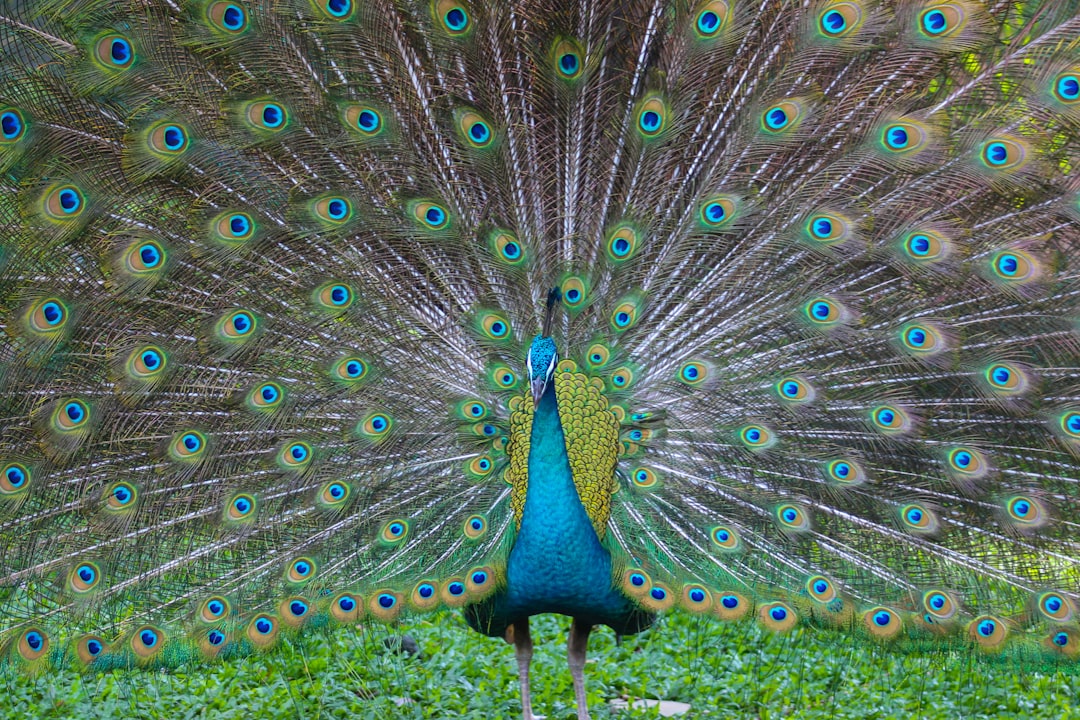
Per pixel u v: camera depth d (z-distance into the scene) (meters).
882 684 8.92
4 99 6.79
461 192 7.31
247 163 7.05
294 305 7.23
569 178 7.38
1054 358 7.11
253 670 8.88
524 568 7.24
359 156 7.15
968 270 7.04
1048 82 6.80
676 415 7.45
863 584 7.23
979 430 7.22
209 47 6.89
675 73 7.18
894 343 7.17
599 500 7.34
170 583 7.14
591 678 9.08
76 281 6.99
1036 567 7.13
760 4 7.06
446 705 8.45
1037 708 8.61
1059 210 6.96
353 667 8.84
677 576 7.31
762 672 9.16
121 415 7.08
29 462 7.01
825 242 7.13
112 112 6.92
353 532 7.33
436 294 7.43
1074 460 7.13
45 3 6.83
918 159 6.96
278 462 7.26
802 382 7.29
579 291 7.47
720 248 7.32
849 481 7.27
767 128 7.12
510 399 7.47
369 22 6.96
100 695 8.43
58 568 7.04
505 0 7.09
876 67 7.02
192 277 7.09
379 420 7.36
